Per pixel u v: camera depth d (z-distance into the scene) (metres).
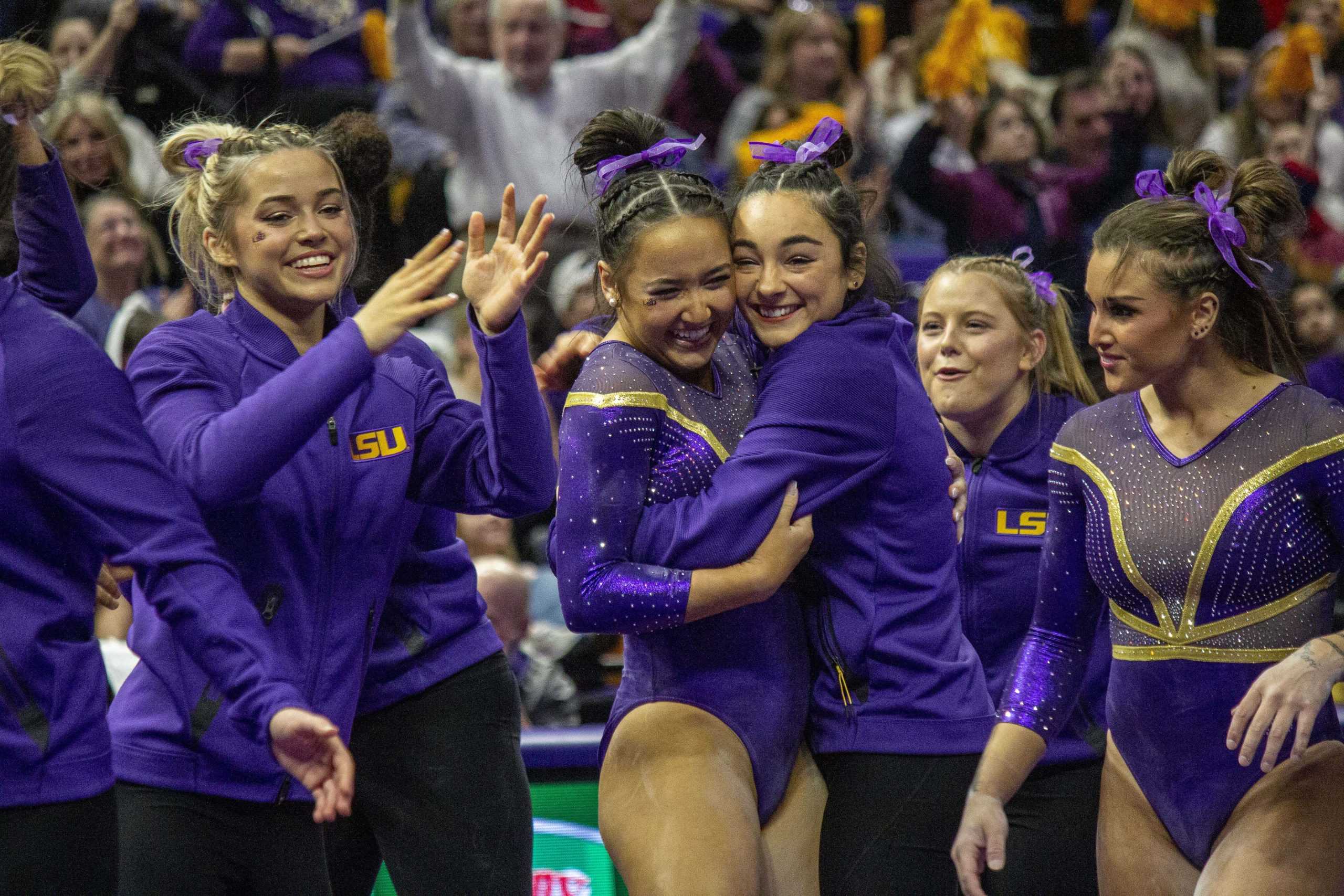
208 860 7.69
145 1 20.05
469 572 8.98
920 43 22.61
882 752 8.06
